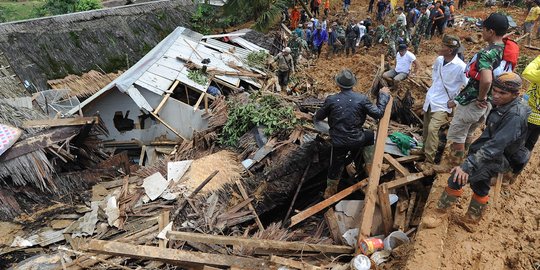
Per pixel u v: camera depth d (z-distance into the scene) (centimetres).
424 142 608
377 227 531
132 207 666
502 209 484
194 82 1120
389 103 611
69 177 745
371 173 538
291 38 1503
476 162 379
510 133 361
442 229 446
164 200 679
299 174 684
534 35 1465
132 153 1121
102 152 898
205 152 877
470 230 449
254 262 459
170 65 1170
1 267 561
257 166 743
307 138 770
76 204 689
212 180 710
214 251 551
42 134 758
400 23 1445
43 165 707
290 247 497
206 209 650
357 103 535
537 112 438
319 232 574
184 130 1068
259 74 1291
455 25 1764
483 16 1873
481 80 434
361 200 572
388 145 660
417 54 1463
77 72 1280
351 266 432
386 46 1612
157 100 1043
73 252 573
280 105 900
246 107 873
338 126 547
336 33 1633
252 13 2031
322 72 1472
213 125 962
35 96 1076
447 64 520
